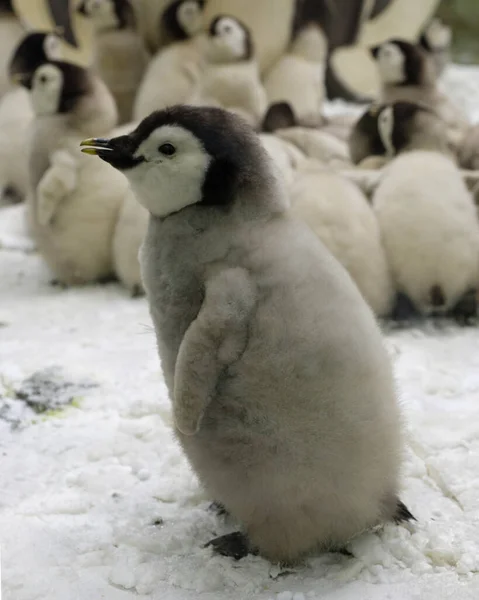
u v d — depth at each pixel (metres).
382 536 3.69
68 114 6.84
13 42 11.30
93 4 10.00
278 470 3.29
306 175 6.41
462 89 14.74
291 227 3.29
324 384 3.18
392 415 3.42
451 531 3.77
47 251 7.19
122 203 6.87
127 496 4.09
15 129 9.47
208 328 3.10
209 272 3.20
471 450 4.43
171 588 3.46
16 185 9.62
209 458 3.40
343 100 14.92
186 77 9.66
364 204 6.23
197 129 3.21
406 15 14.45
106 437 4.60
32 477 4.25
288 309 3.14
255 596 3.40
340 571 3.51
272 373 3.16
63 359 5.56
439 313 6.42
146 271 3.37
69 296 6.96
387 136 7.31
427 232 6.00
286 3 10.97
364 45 14.55
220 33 9.12
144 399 4.95
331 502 3.38
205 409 3.29
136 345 5.81
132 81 10.38
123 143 3.32
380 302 6.20
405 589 3.41
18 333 6.09
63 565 3.60
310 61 11.34
